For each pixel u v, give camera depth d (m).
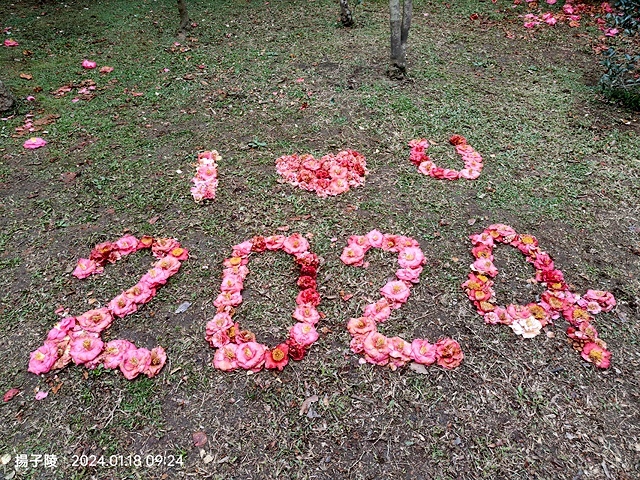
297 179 3.44
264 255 2.91
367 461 1.99
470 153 3.69
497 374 2.30
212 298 2.67
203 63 5.20
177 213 3.23
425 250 2.93
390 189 3.39
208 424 2.12
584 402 2.19
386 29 5.93
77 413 2.17
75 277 2.79
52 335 2.42
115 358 2.32
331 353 2.39
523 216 3.18
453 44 5.55
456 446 2.03
